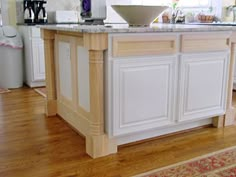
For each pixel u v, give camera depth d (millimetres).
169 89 2334
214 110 2629
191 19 4934
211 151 2254
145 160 2115
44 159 2131
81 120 2500
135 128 2240
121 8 2402
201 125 2721
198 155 2189
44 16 4617
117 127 2160
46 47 2955
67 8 4980
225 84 2639
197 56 2398
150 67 2197
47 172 1955
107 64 2051
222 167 2012
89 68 2117
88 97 2320
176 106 2408
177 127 2570
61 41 2742
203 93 2516
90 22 3850
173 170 1973
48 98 3061
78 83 2486
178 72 2340
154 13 2430
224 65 2580
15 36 4297
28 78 4430
